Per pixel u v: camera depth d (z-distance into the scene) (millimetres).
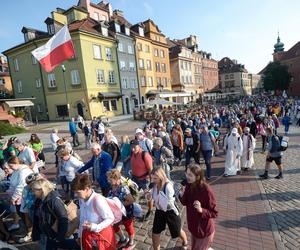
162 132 10031
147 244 5004
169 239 5105
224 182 8602
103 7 51031
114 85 40250
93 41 36438
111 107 39469
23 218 5141
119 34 41250
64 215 3578
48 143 18219
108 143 6918
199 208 3422
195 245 3727
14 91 42219
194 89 68062
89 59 35719
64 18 40406
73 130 16547
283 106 29547
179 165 10781
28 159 6469
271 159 8594
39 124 33188
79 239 3852
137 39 45750
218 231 5363
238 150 9180
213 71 82938
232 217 5969
